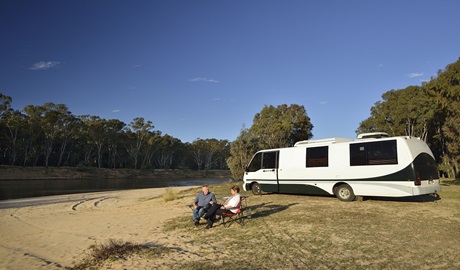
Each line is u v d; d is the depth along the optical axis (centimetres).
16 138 6500
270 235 720
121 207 1605
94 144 7956
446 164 3234
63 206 1847
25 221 1271
